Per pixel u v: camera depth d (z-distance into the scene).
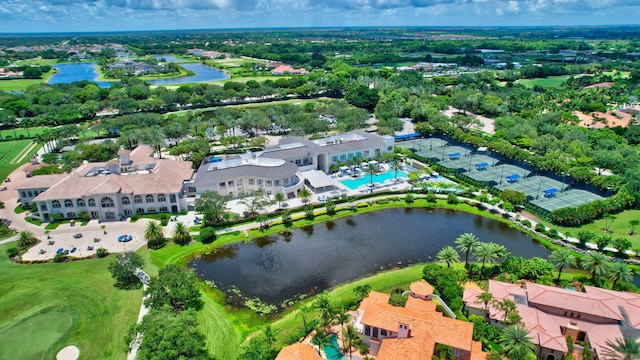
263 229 126.88
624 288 91.12
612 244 111.06
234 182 147.50
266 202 133.75
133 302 92.62
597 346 73.50
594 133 191.62
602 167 160.75
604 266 90.69
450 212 137.50
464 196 146.75
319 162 175.25
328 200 138.88
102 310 90.19
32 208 140.75
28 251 114.56
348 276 102.62
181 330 70.50
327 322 80.81
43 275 103.31
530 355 71.38
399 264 107.62
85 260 109.88
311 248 116.62
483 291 87.56
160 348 67.19
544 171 166.00
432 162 179.00
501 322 80.75
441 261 107.06
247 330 84.12
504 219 131.12
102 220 132.62
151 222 118.31
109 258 110.94
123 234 123.94
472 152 193.88
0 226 125.25
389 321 74.25
